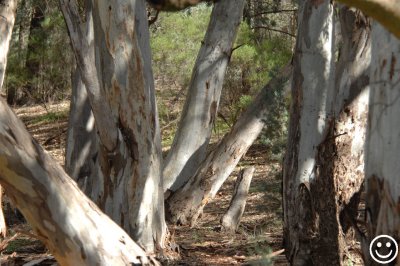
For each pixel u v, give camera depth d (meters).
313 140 6.93
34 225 5.18
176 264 8.17
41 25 18.91
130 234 8.46
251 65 16.67
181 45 18.38
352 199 7.92
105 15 8.16
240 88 17.59
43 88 23.44
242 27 15.36
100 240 5.29
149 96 8.38
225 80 17.56
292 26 15.90
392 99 3.72
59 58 19.94
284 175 7.10
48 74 20.97
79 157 11.52
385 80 3.74
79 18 8.27
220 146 11.41
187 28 18.27
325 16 6.86
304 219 6.91
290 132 7.06
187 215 11.27
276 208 10.23
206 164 11.42
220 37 11.88
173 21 18.16
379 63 3.78
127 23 8.16
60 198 5.11
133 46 8.21
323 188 6.91
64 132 19.02
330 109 6.99
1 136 4.87
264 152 15.62
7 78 19.56
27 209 5.10
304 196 6.90
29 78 20.64
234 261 8.24
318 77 6.91
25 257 8.59
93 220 5.29
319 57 6.89
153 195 8.52
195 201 11.27
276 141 9.70
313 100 6.90
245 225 10.54
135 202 8.44
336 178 7.83
